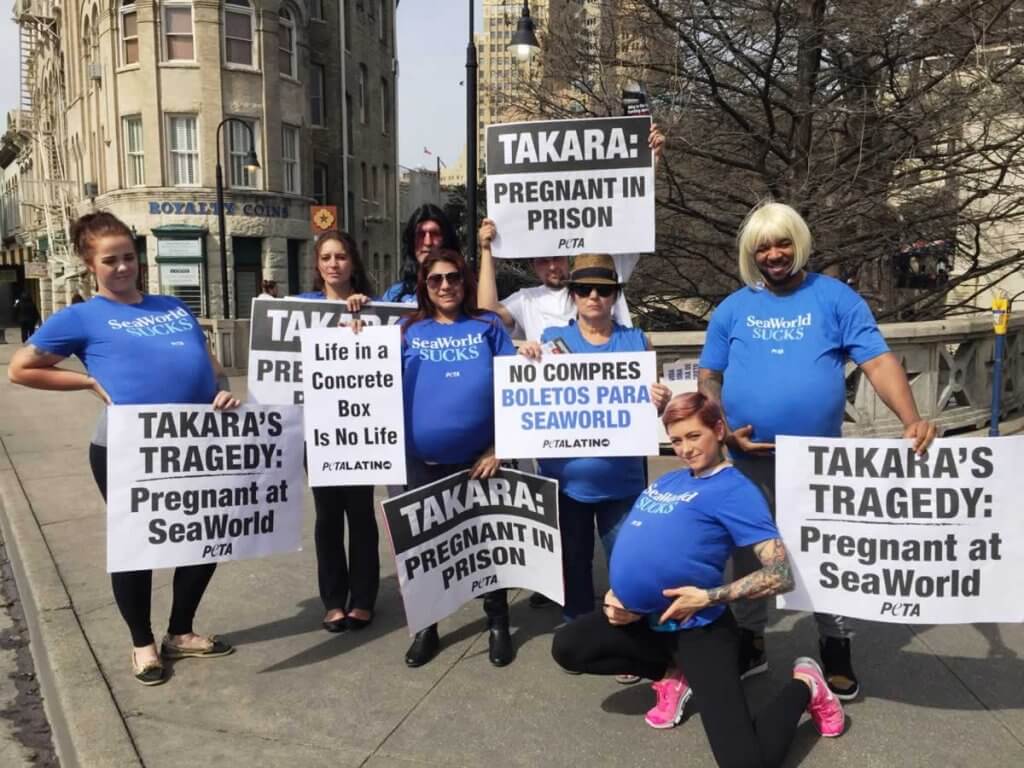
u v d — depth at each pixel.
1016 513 3.02
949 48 8.45
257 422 3.72
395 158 37.22
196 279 26.22
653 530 3.01
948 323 7.90
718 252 10.70
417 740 3.14
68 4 31.47
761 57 9.10
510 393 3.68
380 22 35.19
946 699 3.40
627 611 3.06
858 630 4.09
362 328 3.77
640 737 3.16
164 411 3.51
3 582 5.38
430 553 3.71
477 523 3.82
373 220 34.31
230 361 16.12
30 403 12.49
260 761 3.00
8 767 3.25
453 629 4.22
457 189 38.06
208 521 3.63
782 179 9.18
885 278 11.09
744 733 2.77
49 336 3.41
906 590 3.08
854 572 3.11
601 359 3.61
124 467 3.46
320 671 3.72
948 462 3.02
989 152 9.02
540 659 3.85
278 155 27.45
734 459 3.46
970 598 3.06
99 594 4.66
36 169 44.03
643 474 3.85
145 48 25.59
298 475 3.85
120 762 2.94
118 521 3.47
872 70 9.05
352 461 3.83
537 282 10.55
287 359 4.18
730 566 4.59
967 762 2.95
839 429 3.26
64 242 35.31
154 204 25.97
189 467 3.58
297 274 29.02
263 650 3.94
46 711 3.70
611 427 3.64
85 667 3.69
